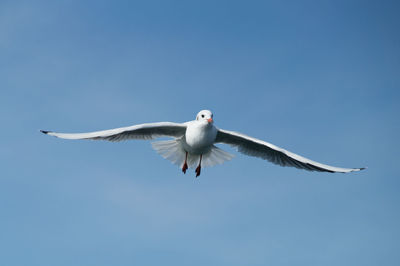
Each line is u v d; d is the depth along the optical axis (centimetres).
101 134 990
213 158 1180
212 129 1088
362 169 1038
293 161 1134
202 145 1095
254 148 1170
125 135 1090
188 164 1170
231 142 1180
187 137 1095
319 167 1074
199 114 1081
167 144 1158
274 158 1163
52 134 966
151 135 1121
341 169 1050
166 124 1079
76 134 984
